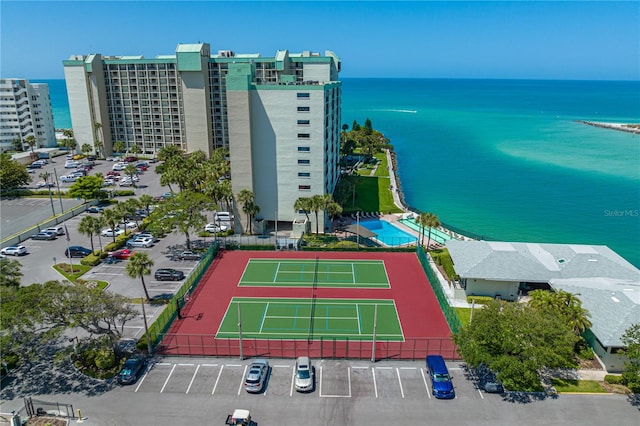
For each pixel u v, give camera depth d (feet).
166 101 538.06
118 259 267.39
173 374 165.07
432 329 195.93
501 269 221.66
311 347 181.98
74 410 147.64
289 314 207.72
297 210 312.91
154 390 156.87
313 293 228.02
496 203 429.38
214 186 290.76
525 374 145.38
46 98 610.24
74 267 254.06
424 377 164.04
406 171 555.28
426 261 252.83
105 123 553.23
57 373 165.68
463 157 641.81
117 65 537.24
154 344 180.55
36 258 266.77
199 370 167.43
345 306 215.10
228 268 256.52
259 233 311.88
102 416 144.87
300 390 155.12
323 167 303.27
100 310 161.89
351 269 256.52
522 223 374.02
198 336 188.85
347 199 375.25
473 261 227.81
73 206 366.43
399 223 340.39
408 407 149.18
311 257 272.72
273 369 168.04
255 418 144.05
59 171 487.20
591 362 173.17
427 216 266.77
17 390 156.76
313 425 141.38
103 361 162.81
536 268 222.69
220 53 516.73
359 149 625.00
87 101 542.16
